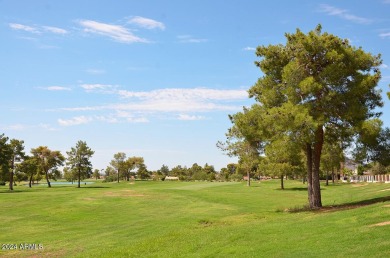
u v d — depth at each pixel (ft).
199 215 102.83
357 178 305.12
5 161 264.11
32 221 100.89
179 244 59.00
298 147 86.07
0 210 122.42
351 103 87.56
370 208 67.05
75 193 185.26
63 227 91.25
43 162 344.49
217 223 83.25
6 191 242.99
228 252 50.08
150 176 541.75
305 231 56.65
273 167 216.33
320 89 84.74
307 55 87.15
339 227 55.16
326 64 87.86
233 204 132.36
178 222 87.86
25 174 304.91
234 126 112.47
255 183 313.94
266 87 98.43
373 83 86.89
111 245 64.59
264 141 101.76
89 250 61.57
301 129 80.94
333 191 185.16
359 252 40.11
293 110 82.28
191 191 194.08
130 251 57.47
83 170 320.29
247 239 57.11
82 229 87.45
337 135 97.81
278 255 44.70
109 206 131.75
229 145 234.79
